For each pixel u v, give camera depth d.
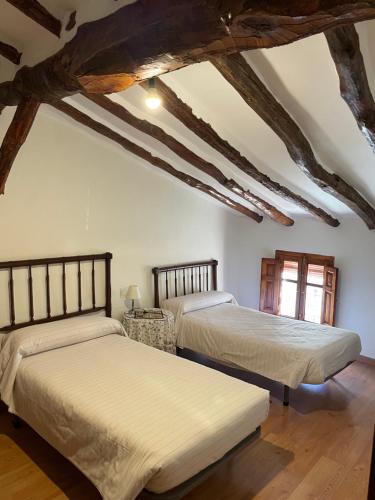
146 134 3.27
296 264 5.22
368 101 2.03
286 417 3.33
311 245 5.08
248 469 2.65
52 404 2.44
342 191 3.44
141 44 1.45
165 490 1.87
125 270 4.24
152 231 4.50
